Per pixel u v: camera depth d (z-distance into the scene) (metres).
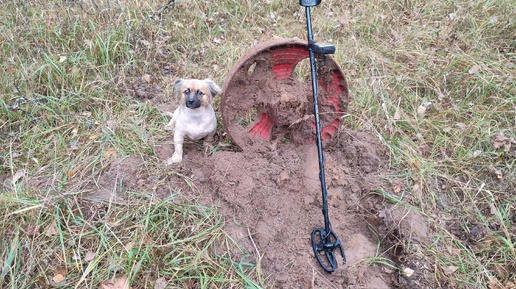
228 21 5.58
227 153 3.08
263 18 5.57
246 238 2.62
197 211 2.75
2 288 2.34
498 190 3.07
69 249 2.53
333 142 3.36
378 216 2.89
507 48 4.62
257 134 3.22
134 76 4.47
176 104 4.07
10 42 4.34
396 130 3.62
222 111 2.97
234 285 2.37
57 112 3.78
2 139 3.48
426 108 3.99
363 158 3.29
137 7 5.14
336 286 2.51
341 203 3.08
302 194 3.00
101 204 2.79
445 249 2.66
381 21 5.30
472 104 3.91
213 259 2.51
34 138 3.50
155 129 3.58
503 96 3.93
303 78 4.28
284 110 2.94
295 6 5.89
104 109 3.87
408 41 4.93
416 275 2.48
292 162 3.14
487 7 5.17
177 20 5.32
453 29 5.09
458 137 3.54
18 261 2.42
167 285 2.35
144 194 2.83
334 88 3.12
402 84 4.26
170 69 4.69
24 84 3.88
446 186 3.13
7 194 2.82
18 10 4.79
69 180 3.01
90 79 4.19
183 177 3.01
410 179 3.18
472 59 4.35
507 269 2.53
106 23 4.81
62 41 4.52
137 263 2.41
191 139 3.39
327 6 5.86
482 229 2.81
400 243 2.66
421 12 5.56
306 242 2.77
